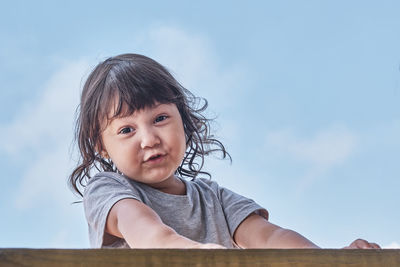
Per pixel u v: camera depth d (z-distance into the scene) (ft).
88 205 4.57
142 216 4.07
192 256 2.54
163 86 4.93
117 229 4.28
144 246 3.82
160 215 4.72
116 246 4.39
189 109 5.53
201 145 5.81
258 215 4.96
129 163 4.69
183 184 5.07
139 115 4.74
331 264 2.80
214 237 4.83
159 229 3.86
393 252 2.95
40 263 2.32
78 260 2.37
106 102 4.83
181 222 4.76
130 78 4.86
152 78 4.93
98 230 4.34
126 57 5.20
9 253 2.29
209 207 4.95
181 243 3.58
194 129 5.59
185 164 5.77
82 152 5.26
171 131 4.77
